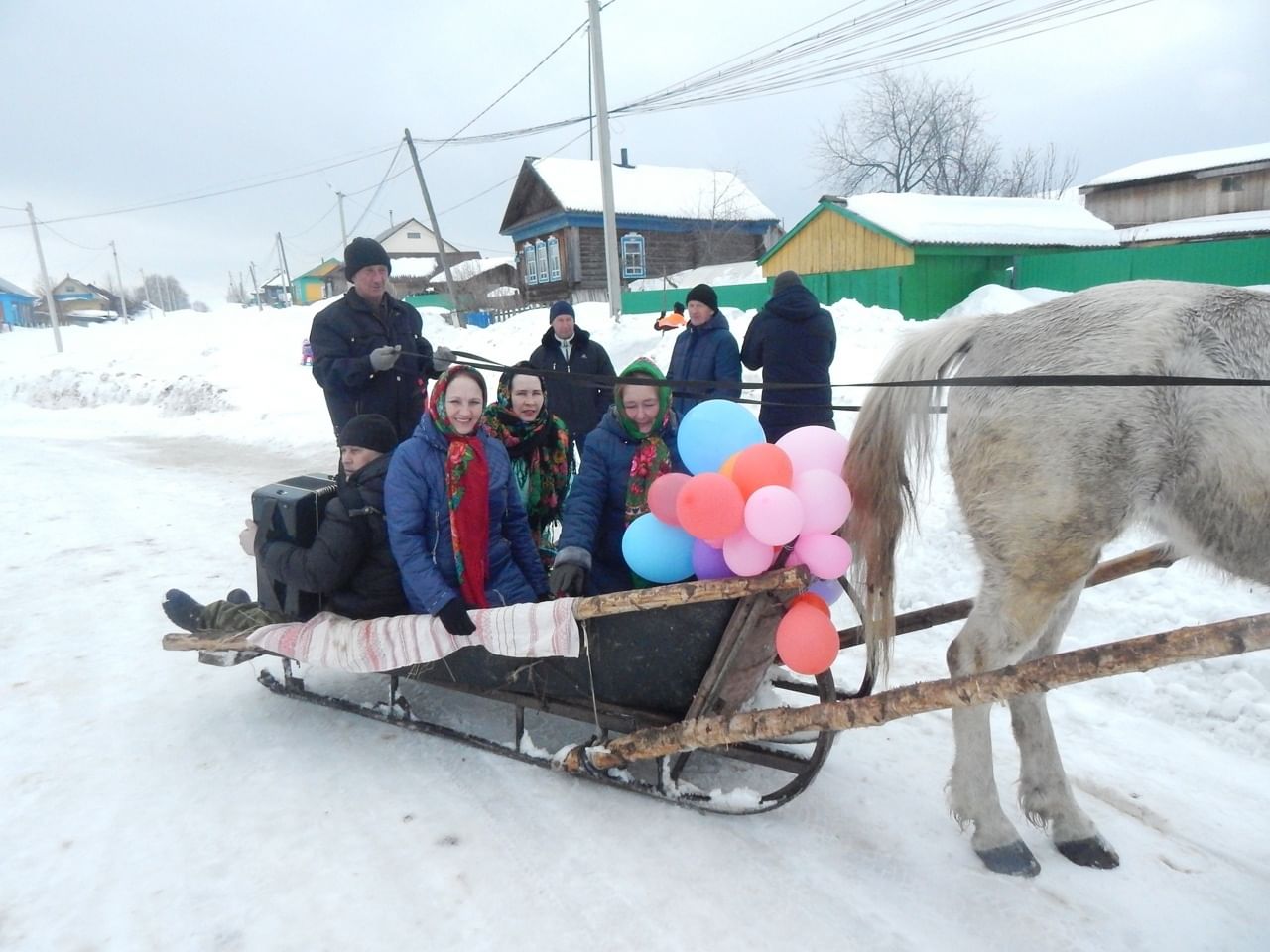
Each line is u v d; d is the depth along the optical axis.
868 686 3.01
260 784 3.17
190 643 3.46
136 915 2.47
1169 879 2.64
